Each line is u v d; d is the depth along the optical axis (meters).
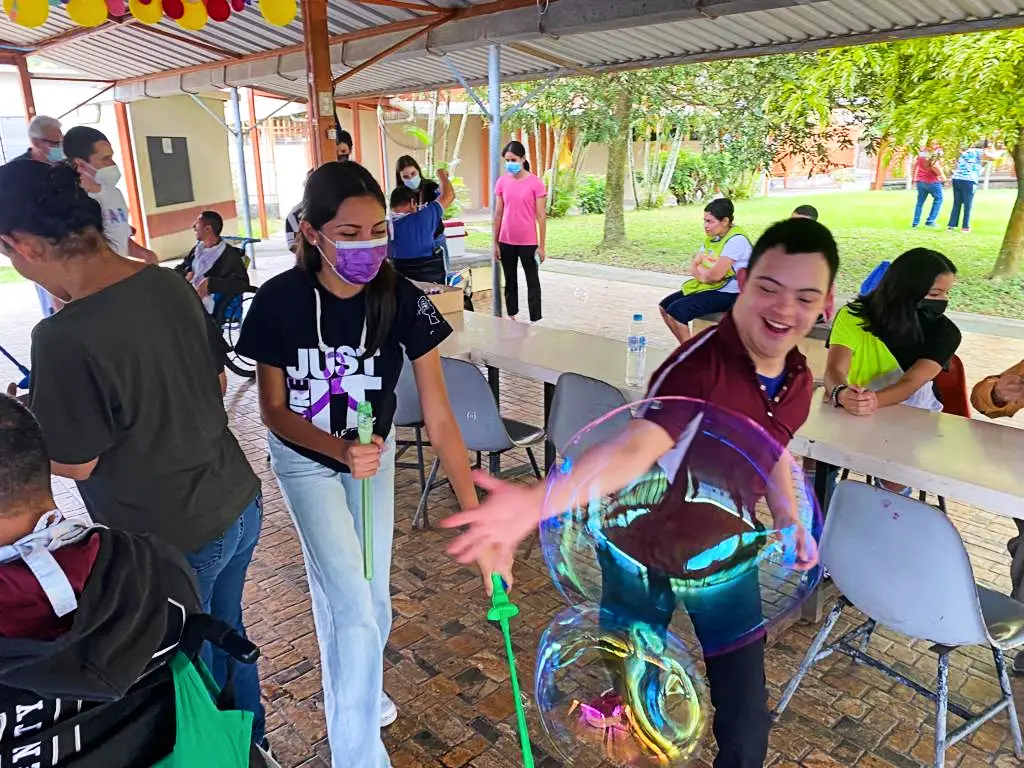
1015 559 2.22
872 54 6.93
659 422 1.36
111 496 1.45
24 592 0.82
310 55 4.80
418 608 2.68
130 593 0.88
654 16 4.43
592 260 11.07
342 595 1.64
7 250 1.32
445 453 1.72
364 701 1.69
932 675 2.31
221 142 12.16
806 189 19.64
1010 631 1.82
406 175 5.55
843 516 1.89
